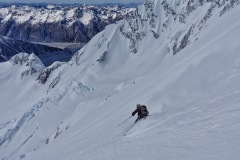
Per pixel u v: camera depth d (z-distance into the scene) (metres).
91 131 60.06
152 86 73.88
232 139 10.45
